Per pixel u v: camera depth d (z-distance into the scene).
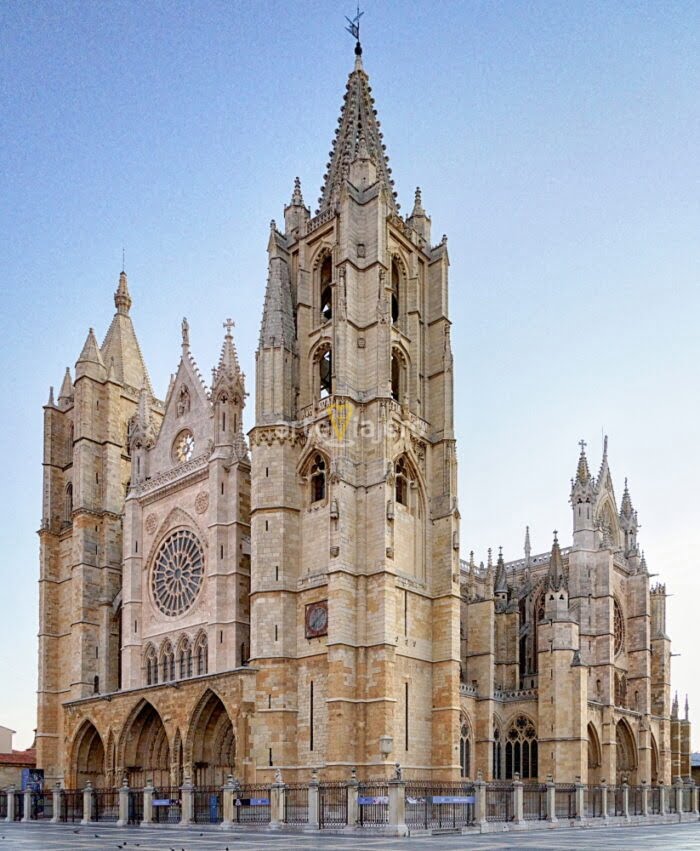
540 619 107.75
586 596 105.12
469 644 92.62
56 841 48.06
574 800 73.00
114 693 85.31
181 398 94.06
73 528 101.88
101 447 105.19
